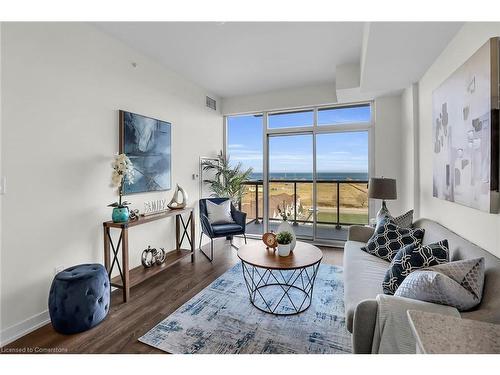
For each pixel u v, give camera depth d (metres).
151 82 3.46
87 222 2.60
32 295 2.14
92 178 2.66
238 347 1.86
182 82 4.09
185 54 3.35
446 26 1.95
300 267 2.22
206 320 2.22
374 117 4.27
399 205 4.05
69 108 2.43
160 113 3.63
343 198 4.60
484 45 1.54
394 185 3.21
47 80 2.25
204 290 2.80
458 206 2.06
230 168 5.14
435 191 2.47
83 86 2.57
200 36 2.91
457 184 1.94
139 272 2.96
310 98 4.55
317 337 1.98
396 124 4.01
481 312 1.27
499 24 1.48
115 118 2.93
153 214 3.17
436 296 1.36
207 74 4.01
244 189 5.13
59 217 2.35
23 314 2.08
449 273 1.43
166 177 3.72
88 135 2.62
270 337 1.98
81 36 2.55
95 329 2.10
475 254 1.58
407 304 1.36
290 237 2.53
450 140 2.06
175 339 1.96
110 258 2.83
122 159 2.74
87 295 2.08
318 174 4.72
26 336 2.02
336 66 3.70
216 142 5.05
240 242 4.81
